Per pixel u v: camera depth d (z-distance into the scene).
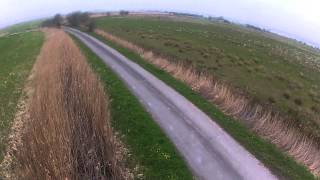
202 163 20.06
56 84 21.88
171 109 28.27
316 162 21.11
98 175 15.60
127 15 192.38
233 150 21.78
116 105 28.61
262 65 54.31
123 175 16.70
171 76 38.66
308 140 22.70
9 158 18.16
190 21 168.12
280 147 22.97
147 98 30.91
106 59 47.91
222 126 25.34
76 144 16.02
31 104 21.55
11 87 33.72
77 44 63.66
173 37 79.25
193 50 60.06
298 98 38.16
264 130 24.81
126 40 69.19
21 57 51.84
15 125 22.84
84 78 24.42
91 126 17.67
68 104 19.33
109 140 17.25
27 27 184.88
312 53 122.69
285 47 105.19
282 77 46.38
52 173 13.77
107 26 118.06
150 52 50.34
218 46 71.19
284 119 25.98
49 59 34.22
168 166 19.50
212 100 30.89
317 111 35.62
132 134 23.30
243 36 112.06
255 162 20.58
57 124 15.77
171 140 22.61
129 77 38.03
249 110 27.72
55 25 140.38
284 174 19.67
